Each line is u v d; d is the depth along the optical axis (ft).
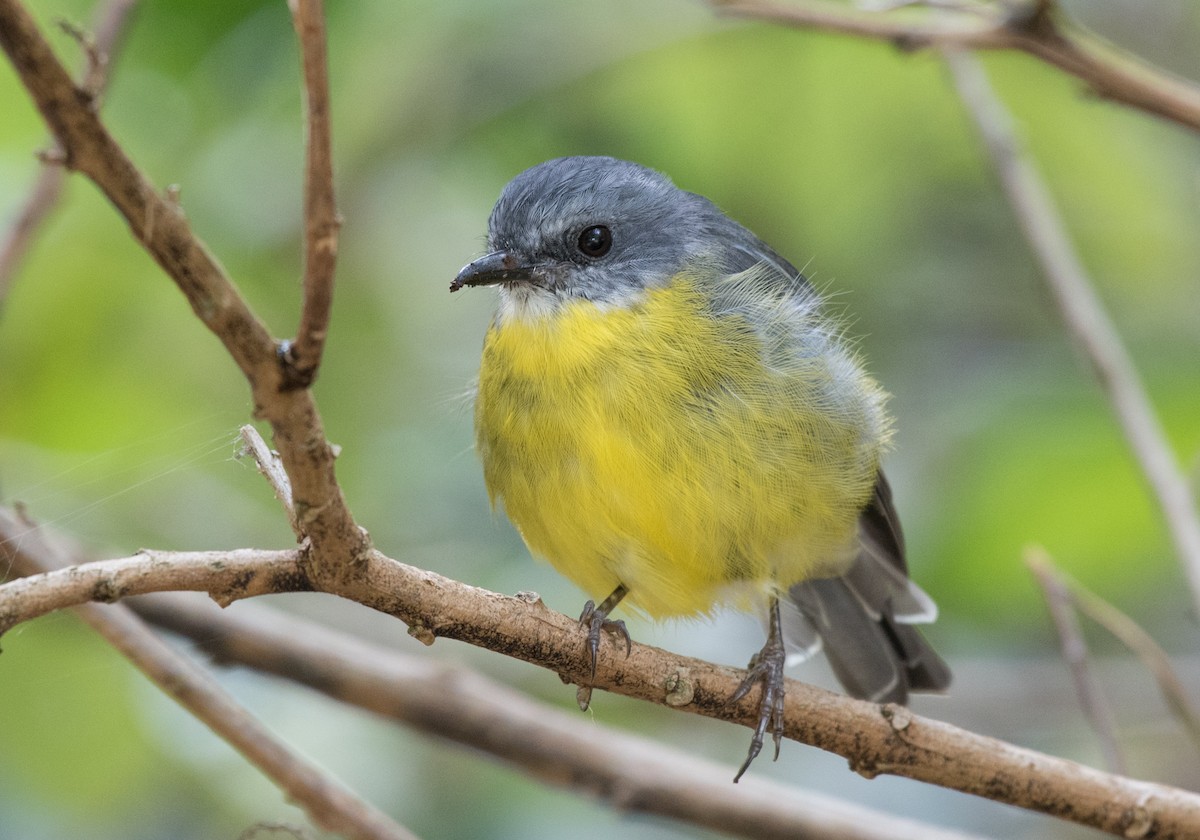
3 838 35.42
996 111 32.19
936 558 38.45
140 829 36.11
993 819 40.22
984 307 44.86
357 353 41.75
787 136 40.01
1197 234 42.52
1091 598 31.01
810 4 31.94
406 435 41.60
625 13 39.42
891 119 39.91
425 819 37.47
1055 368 40.83
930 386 43.21
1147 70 27.32
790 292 27.94
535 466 26.78
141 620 28.37
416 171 40.96
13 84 37.42
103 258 38.55
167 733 35.76
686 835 38.45
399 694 30.53
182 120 38.50
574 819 38.52
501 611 20.44
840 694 23.24
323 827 25.14
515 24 39.17
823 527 27.02
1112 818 22.44
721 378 26.23
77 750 35.32
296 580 18.25
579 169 29.07
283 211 39.68
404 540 40.42
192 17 38.14
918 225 44.50
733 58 39.40
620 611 29.35
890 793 40.78
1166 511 27.89
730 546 26.43
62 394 39.19
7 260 27.84
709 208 30.68
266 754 25.14
